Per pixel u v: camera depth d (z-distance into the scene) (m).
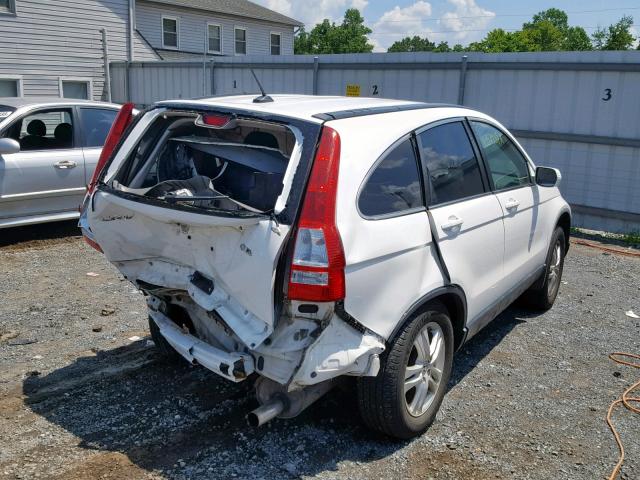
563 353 4.89
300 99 3.81
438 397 3.67
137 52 21.61
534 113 10.08
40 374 4.23
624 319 5.73
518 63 10.06
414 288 3.32
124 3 20.86
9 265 6.72
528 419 3.86
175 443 3.46
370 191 3.14
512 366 4.62
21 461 3.24
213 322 3.26
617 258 8.12
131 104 4.01
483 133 4.45
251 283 2.86
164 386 4.11
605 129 9.47
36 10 18.52
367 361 3.04
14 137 7.48
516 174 4.84
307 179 2.86
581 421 3.86
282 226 2.79
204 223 2.89
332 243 2.81
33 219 7.52
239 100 3.66
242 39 30.48
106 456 3.32
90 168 7.93
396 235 3.19
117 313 5.39
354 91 12.27
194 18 27.86
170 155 3.91
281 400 3.10
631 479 3.29
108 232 3.46
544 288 5.60
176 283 3.25
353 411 3.85
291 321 2.88
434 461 3.37
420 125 3.69
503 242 4.38
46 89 19.19
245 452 3.39
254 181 3.19
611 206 9.60
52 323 5.12
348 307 2.93
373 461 3.35
